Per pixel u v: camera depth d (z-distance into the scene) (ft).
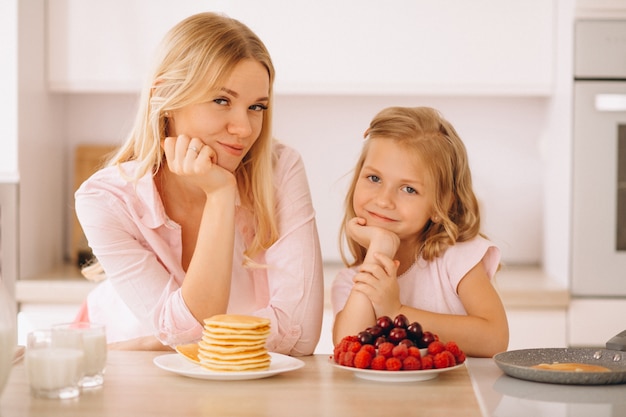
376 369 4.30
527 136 11.21
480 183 11.27
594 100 9.33
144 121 5.64
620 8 9.25
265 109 5.53
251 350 4.44
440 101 11.26
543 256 11.02
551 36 9.97
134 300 5.55
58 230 11.22
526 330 9.32
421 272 5.89
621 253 9.37
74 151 11.44
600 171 9.37
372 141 5.85
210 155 5.24
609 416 3.61
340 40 10.03
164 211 5.77
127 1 10.09
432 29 10.00
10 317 3.77
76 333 4.09
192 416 3.66
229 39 5.27
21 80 9.70
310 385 4.28
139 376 4.48
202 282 5.24
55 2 10.17
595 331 9.32
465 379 4.42
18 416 3.67
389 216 5.68
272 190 5.83
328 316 9.26
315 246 5.80
